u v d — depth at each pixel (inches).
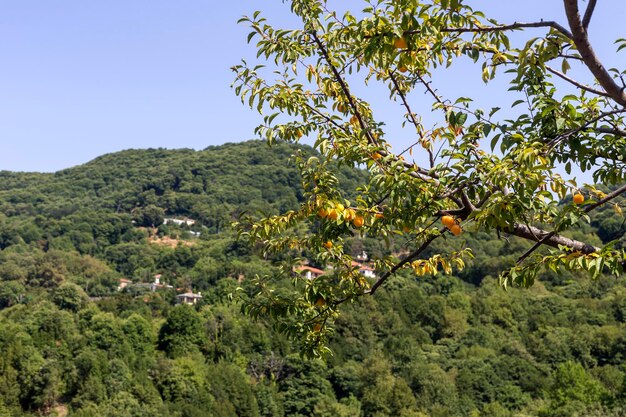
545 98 190.1
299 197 6274.6
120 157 7691.9
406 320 3014.3
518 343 2669.8
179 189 6579.7
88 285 4399.6
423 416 2253.9
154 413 2258.9
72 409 2278.5
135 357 2645.2
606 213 1809.8
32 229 5275.6
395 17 191.9
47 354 2503.7
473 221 181.6
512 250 3383.4
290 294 266.2
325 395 2466.8
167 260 4793.3
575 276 3294.8
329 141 232.1
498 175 164.6
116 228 5610.2
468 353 2716.5
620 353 2532.0
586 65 158.9
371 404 2395.4
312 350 261.4
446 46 211.6
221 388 2493.8
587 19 153.6
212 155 7081.7
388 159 191.2
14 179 7485.2
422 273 261.9
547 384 2389.3
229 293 264.8
